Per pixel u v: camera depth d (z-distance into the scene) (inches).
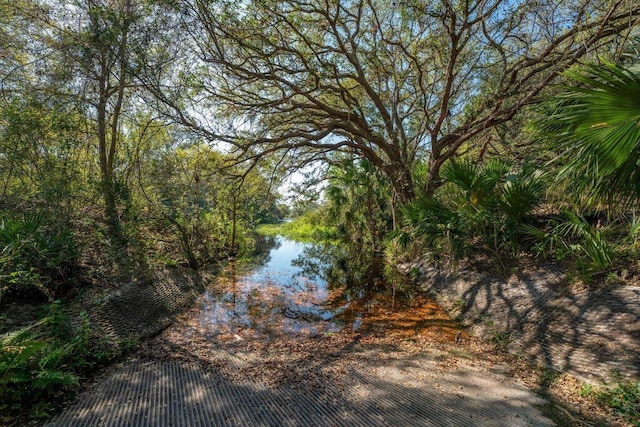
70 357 154.7
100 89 321.1
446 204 357.4
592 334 165.3
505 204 252.8
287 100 362.6
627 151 123.4
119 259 285.0
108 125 363.3
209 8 293.7
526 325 200.2
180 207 440.5
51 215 257.8
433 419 127.8
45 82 292.7
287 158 412.5
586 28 274.8
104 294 222.5
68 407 128.0
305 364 179.8
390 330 235.5
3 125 265.3
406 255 419.2
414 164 475.5
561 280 213.3
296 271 440.5
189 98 327.0
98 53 282.2
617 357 147.6
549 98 168.9
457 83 424.8
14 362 121.3
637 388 130.6
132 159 376.8
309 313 273.4
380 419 127.6
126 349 182.4
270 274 419.5
